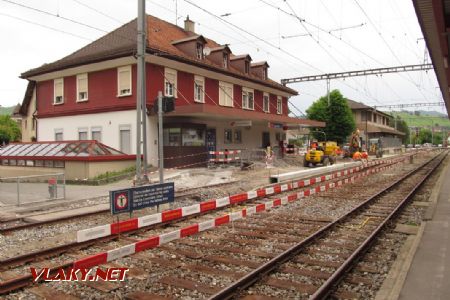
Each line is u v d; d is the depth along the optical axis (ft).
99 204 46.70
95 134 90.38
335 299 18.84
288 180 69.36
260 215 38.86
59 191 54.29
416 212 40.19
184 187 61.36
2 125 186.39
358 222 35.50
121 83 85.40
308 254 25.73
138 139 48.67
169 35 100.78
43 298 18.90
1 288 19.33
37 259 24.68
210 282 20.89
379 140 181.68
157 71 84.89
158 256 25.34
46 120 100.99
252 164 90.63
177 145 84.43
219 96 103.35
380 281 21.08
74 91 94.38
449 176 75.92
